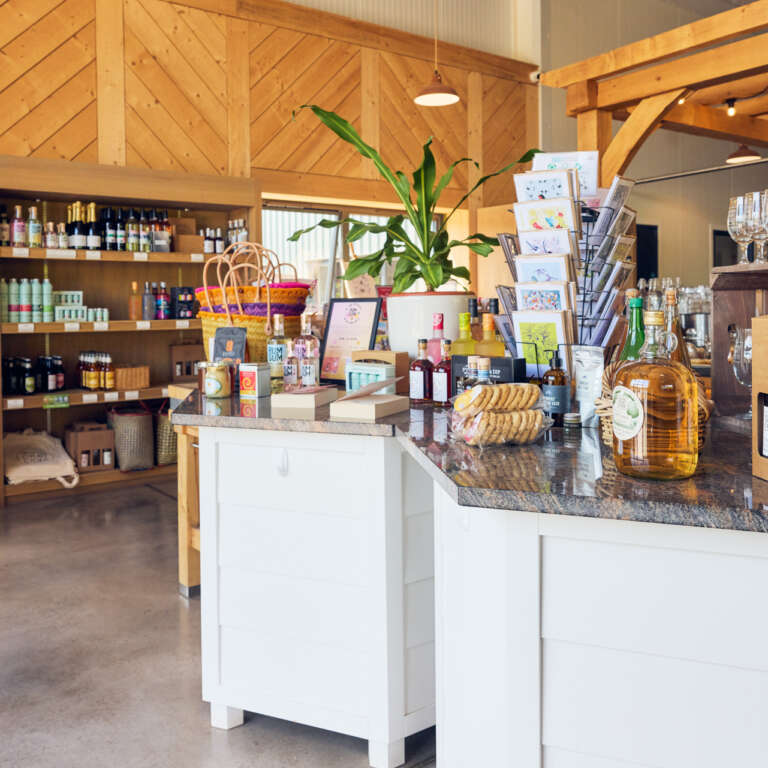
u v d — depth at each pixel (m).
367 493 2.17
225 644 2.45
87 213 5.73
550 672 1.42
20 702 2.63
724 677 1.28
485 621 1.50
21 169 5.31
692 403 1.38
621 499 1.23
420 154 7.87
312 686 2.31
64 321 5.55
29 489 5.41
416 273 3.13
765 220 2.02
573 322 2.16
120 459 5.78
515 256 2.26
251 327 3.04
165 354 6.48
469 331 2.50
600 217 2.20
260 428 2.24
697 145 10.35
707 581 1.28
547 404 2.05
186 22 6.38
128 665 2.91
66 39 5.81
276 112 6.90
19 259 5.75
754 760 1.27
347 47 7.30
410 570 2.21
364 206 7.79
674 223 10.11
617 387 1.45
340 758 2.30
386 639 2.17
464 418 1.79
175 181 5.96
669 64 3.77
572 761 1.42
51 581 3.79
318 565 2.27
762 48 3.44
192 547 3.58
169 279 6.44
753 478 1.38
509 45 8.79
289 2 6.92
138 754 2.32
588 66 3.88
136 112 6.16
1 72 5.55
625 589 1.34
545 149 8.79
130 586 3.73
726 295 2.12
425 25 8.04
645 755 1.35
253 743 2.38
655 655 1.33
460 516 1.63
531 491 1.31
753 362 1.39
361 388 2.36
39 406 5.38
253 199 6.38
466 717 1.59
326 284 7.63
